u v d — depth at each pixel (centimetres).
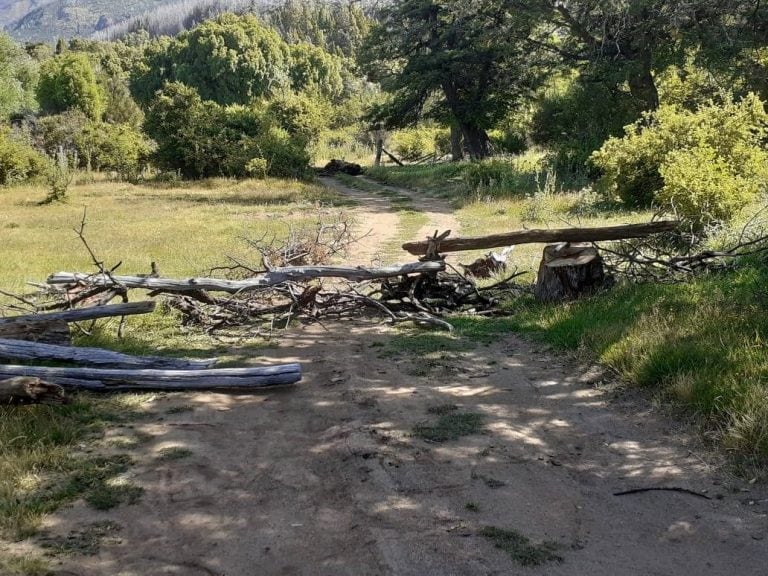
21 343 617
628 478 463
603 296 887
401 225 2030
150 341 810
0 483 435
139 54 14912
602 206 1994
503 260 1158
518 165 3153
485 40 3747
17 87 7112
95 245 1647
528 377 667
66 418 551
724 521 405
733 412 512
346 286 1116
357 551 379
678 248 1085
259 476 469
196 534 397
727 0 2445
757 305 711
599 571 360
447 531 398
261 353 764
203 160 4084
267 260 1053
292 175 4116
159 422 557
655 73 3091
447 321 892
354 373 683
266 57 9975
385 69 4925
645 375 608
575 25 3192
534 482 459
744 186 1240
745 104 1664
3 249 1575
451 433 536
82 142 4600
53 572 354
